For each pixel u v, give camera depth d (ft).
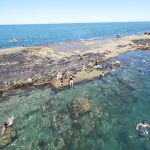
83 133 54.70
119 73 105.91
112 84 90.38
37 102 73.87
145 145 49.16
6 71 109.19
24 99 77.00
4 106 71.41
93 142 50.88
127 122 59.36
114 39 232.53
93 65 116.67
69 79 92.43
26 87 88.43
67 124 59.06
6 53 154.92
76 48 176.04
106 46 180.96
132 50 164.45
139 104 70.79
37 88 87.86
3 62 128.77
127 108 67.97
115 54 148.36
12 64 124.16
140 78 97.86
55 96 78.79
